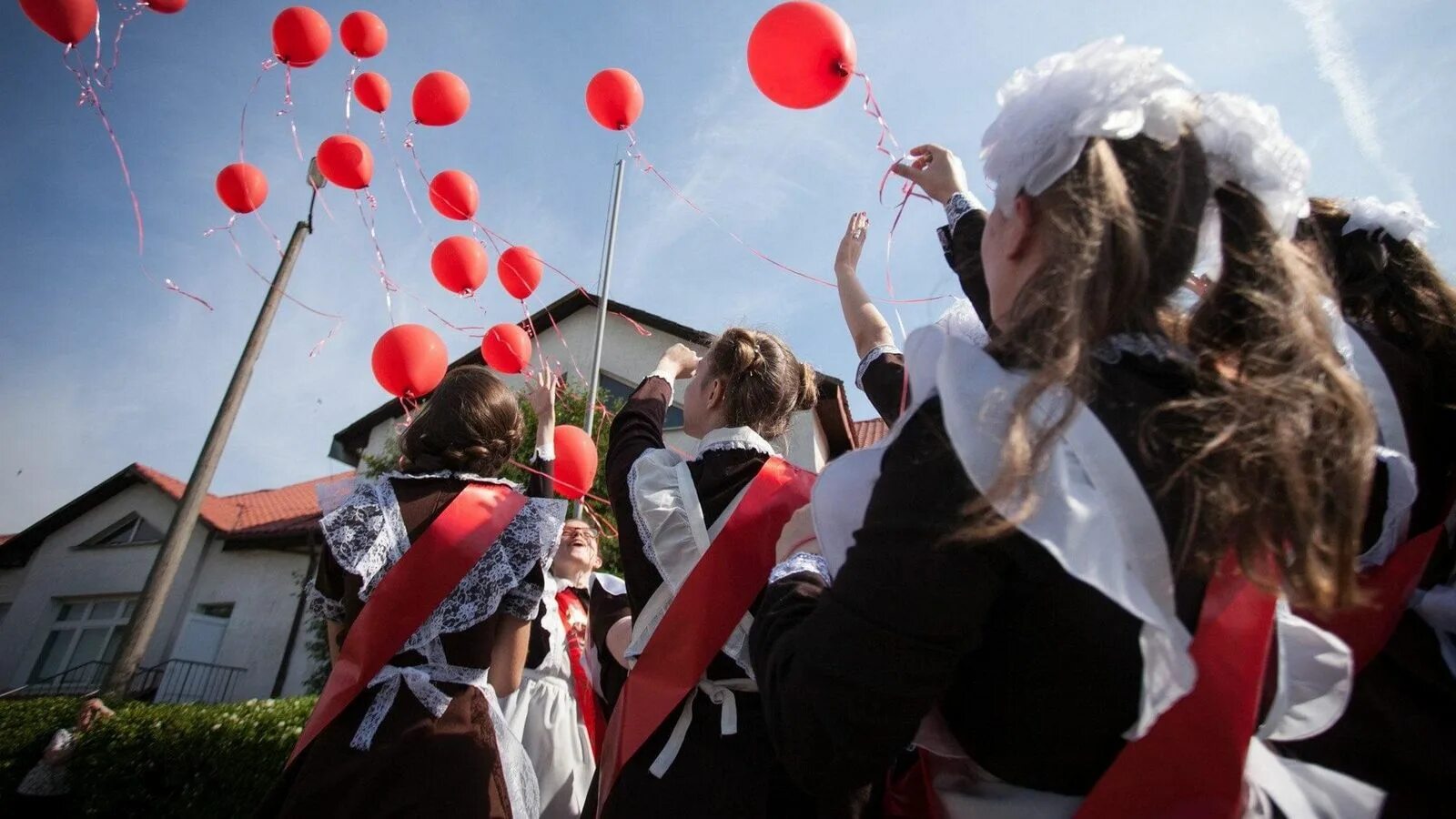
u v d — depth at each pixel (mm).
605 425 7270
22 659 12172
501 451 1764
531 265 3736
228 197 4051
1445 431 914
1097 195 673
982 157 799
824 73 2244
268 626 10930
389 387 3049
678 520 1369
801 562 949
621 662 1646
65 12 3414
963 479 644
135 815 4934
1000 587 653
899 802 932
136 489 13164
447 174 3844
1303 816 657
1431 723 800
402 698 1435
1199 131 735
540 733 2402
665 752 1196
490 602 1541
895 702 638
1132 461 615
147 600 6477
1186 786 637
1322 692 715
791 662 724
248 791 4773
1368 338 940
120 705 5953
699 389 1631
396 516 1588
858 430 9969
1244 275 685
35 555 13023
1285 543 620
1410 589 828
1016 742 691
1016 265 750
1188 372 668
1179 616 635
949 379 633
